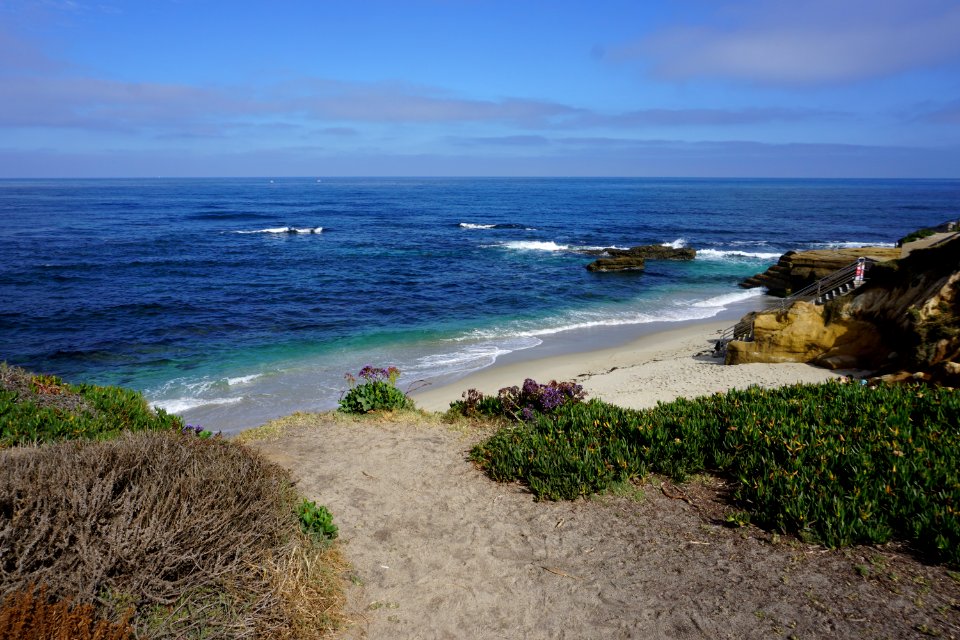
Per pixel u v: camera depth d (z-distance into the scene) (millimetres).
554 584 4992
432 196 148750
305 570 4805
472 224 74250
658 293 34438
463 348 21875
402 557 5434
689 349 21234
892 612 4270
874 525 5203
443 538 5805
